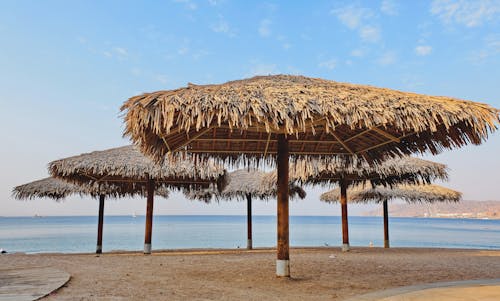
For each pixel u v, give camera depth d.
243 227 71.19
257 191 15.54
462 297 4.26
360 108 4.68
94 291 5.05
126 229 57.31
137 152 11.30
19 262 8.53
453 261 8.80
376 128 6.00
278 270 6.05
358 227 77.06
